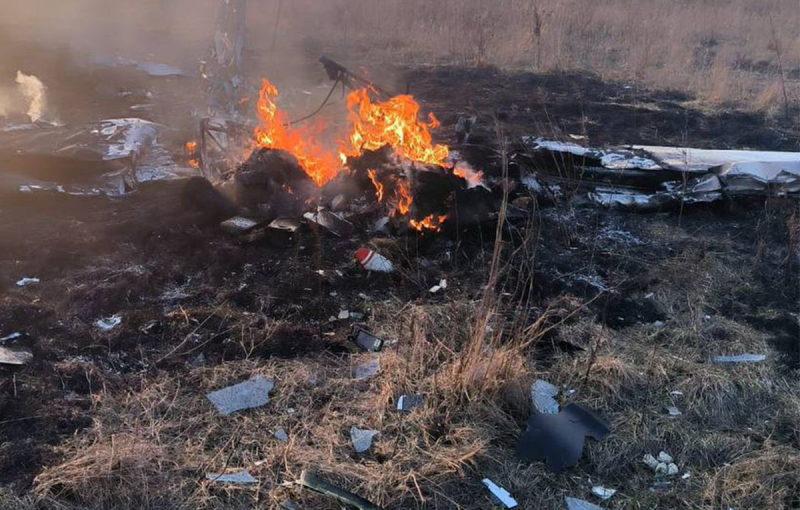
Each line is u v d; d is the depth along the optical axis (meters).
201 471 3.49
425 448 3.69
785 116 10.96
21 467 3.45
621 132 9.91
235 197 6.39
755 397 4.17
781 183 6.86
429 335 4.62
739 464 3.62
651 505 3.40
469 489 3.47
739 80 12.78
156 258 5.58
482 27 15.88
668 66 13.85
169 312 4.86
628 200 6.82
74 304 4.87
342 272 5.39
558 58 14.32
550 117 10.51
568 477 3.58
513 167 6.73
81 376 4.10
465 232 5.96
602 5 19.55
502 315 4.74
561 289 5.33
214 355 4.38
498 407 3.96
